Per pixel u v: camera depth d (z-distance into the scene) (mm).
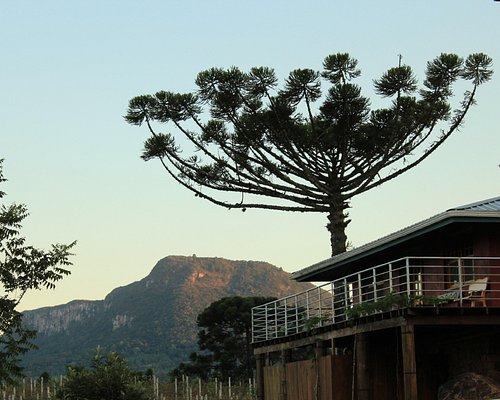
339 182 36594
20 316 34656
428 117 35969
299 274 38375
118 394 44438
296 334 32375
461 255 29047
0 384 34875
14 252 34625
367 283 37000
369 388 27641
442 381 29094
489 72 35594
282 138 35906
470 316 24641
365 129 37469
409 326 24531
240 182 37656
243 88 35625
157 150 37531
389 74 35406
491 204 28484
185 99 36812
